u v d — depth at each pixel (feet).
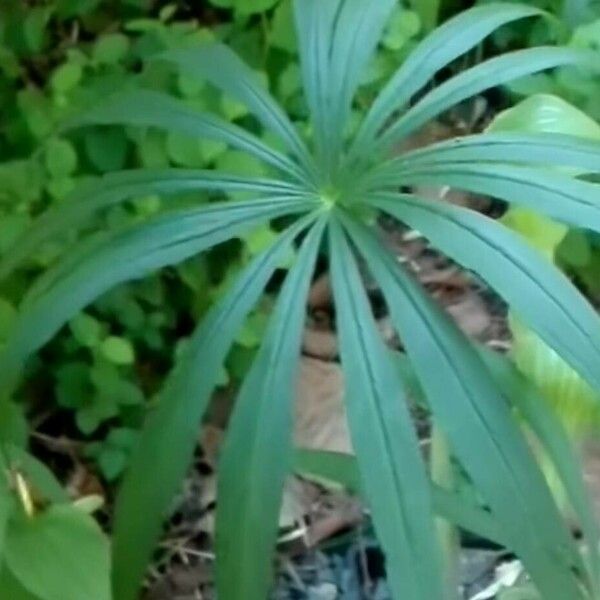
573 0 3.32
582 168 2.14
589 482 2.89
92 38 3.60
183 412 2.03
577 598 1.96
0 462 2.31
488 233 2.03
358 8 2.31
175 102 2.35
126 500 2.05
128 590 2.07
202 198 2.93
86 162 3.09
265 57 3.29
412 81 2.30
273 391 2.00
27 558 2.28
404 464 1.93
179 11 3.69
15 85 3.44
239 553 1.97
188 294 3.13
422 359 1.98
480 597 2.89
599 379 1.94
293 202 2.18
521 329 2.43
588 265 3.18
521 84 3.28
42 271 2.85
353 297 2.03
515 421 2.01
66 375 3.02
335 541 3.01
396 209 2.11
